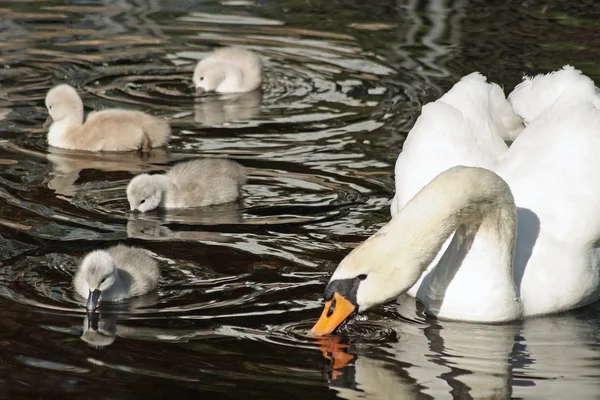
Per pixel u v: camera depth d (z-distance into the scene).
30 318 11.39
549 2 24.64
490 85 14.41
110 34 23.00
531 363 10.64
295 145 17.34
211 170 15.46
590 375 10.36
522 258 12.12
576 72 14.20
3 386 9.82
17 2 24.83
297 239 13.87
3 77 20.34
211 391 9.80
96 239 13.72
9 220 14.19
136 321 11.43
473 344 11.10
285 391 9.85
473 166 12.22
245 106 19.34
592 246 12.40
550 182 12.55
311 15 24.34
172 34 23.17
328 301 11.08
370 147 17.17
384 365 10.50
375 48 22.00
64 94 17.66
